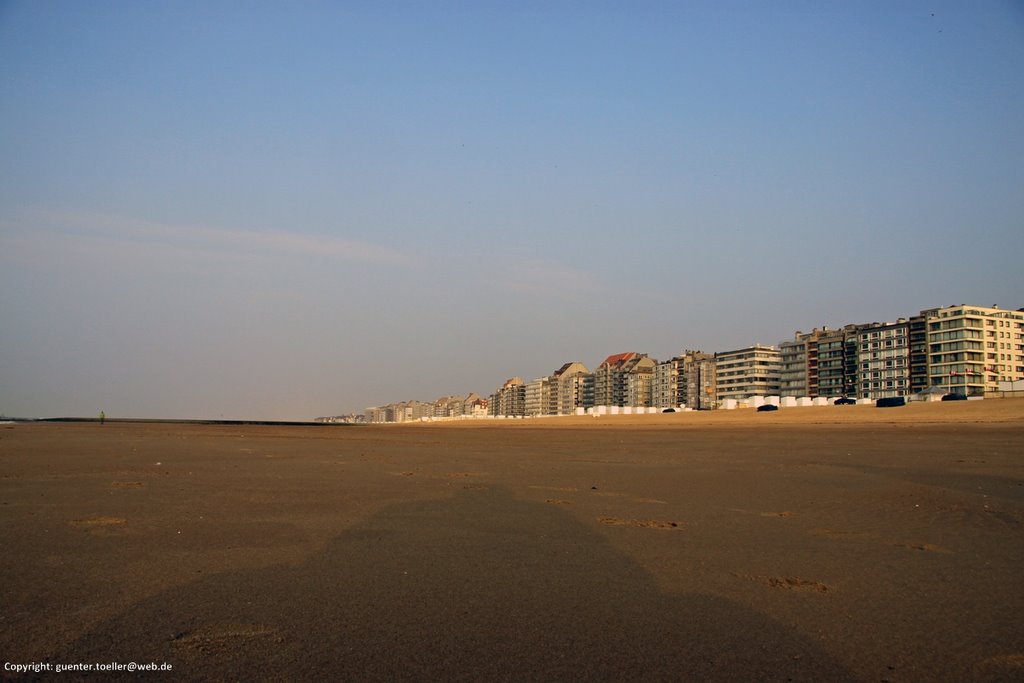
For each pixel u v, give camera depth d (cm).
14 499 1391
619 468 2264
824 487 1691
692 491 1625
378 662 541
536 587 764
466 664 540
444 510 1305
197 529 1077
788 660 556
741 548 978
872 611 688
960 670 539
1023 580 811
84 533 1036
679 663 548
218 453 2916
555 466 2339
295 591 734
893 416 7256
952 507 1347
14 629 607
